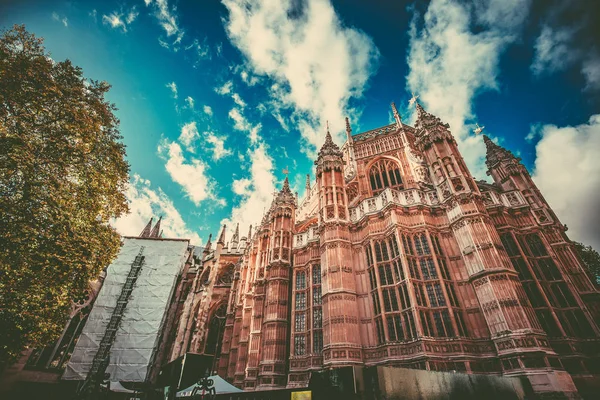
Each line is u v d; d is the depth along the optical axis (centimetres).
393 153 3494
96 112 1753
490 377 1131
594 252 3189
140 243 4800
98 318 3959
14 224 1291
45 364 3178
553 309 1603
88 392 1132
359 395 902
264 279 2888
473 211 1834
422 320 1627
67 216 1446
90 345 3756
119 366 3744
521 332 1387
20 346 1423
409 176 3161
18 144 1291
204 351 4128
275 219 3058
